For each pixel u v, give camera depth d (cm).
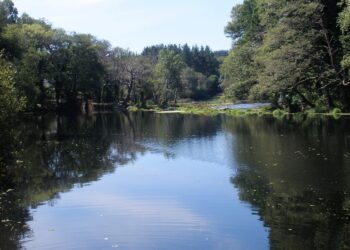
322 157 2439
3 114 2111
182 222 1472
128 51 11294
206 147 3100
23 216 1602
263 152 2727
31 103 5347
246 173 2170
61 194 1908
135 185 2041
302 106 5903
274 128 4081
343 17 4316
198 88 14238
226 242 1291
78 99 9231
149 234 1367
